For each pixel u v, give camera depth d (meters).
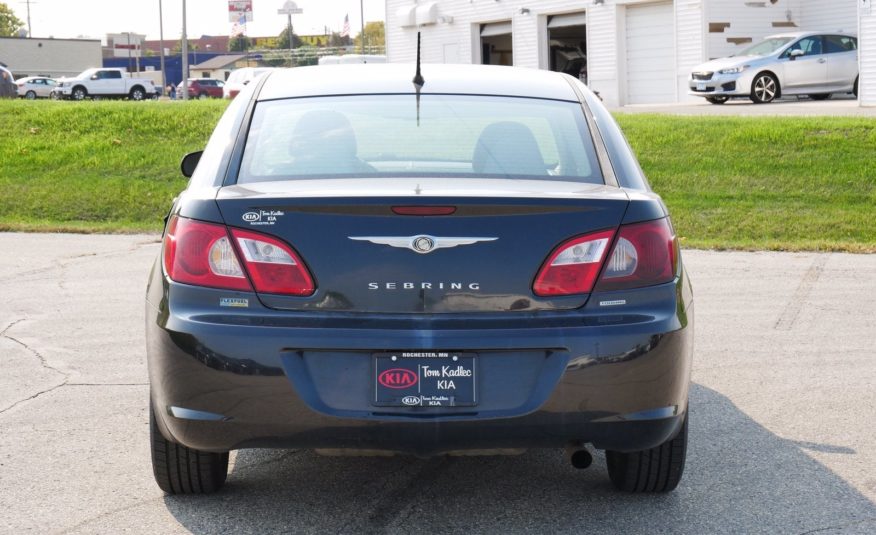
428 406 3.39
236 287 3.45
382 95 4.27
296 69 4.71
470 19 37.91
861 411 5.27
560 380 3.41
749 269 9.63
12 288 8.59
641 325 3.46
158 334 3.52
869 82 22.00
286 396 3.38
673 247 3.64
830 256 10.41
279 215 3.45
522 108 4.22
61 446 4.70
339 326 3.39
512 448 3.49
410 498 4.09
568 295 3.46
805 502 4.04
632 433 3.51
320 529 3.76
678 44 30.83
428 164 3.83
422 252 3.41
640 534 3.72
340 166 3.81
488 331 3.39
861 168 14.29
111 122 18.34
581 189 3.67
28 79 57.88
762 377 5.95
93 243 11.20
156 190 14.51
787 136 15.95
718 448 4.71
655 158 15.42
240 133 4.00
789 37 25.81
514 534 3.72
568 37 35.28
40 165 15.70
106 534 3.71
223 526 3.78
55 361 6.25
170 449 3.88
